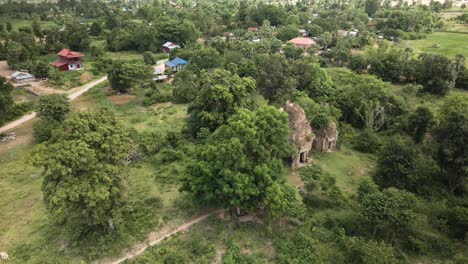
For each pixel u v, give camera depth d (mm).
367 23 164375
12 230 35000
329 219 36719
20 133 58719
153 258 31594
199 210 38250
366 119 59750
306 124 47938
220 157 33781
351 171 47625
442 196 41844
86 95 78000
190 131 54469
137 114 67438
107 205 31750
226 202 35219
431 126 52656
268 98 68188
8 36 112062
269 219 35781
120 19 152375
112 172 31625
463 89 84125
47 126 55250
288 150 38938
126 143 34406
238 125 34594
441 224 35406
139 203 38406
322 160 50469
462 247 33406
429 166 45250
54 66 96188
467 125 40000
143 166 47594
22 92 78812
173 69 97688
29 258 31438
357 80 77188
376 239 34344
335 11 174250
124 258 31875
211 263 31391
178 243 33312
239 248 32438
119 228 34031
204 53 87812
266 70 68688
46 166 29750
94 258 31547
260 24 164750
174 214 37500
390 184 42500
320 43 127625
